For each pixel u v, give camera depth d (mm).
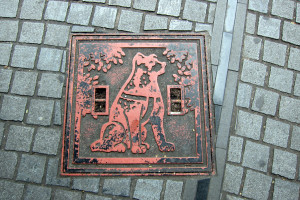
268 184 2127
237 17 2441
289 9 2494
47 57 2301
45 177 2072
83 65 2273
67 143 2117
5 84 2242
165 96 2229
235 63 2336
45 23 2383
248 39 2408
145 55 2312
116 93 2219
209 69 2303
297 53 2424
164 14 2434
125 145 2121
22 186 2055
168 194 2061
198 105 2213
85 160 2088
